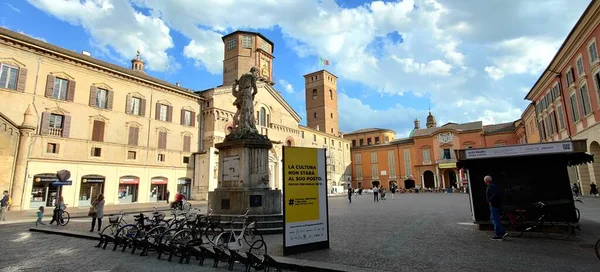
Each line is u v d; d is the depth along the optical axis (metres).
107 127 36.84
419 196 51.28
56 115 33.28
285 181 9.28
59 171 32.28
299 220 9.32
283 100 58.94
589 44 25.89
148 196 39.69
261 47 63.09
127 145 38.38
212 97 47.00
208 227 10.91
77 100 34.75
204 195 43.12
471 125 75.00
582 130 29.17
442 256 8.53
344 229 13.72
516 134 68.19
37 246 11.56
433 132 76.69
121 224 14.63
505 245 9.84
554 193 12.02
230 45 62.00
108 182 36.19
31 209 29.95
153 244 9.91
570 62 30.33
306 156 9.81
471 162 13.47
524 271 7.07
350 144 88.94
